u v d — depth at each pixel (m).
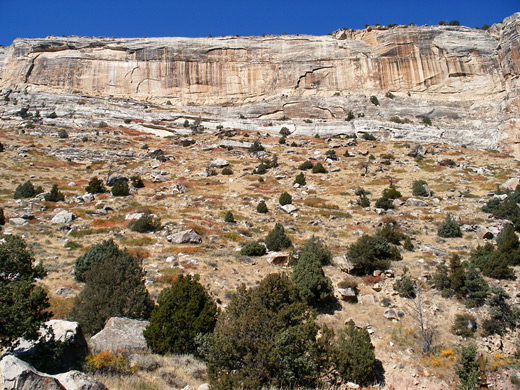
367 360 15.09
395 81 102.50
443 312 19.64
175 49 107.69
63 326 12.06
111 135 75.62
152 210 36.03
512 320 18.50
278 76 106.88
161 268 21.67
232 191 46.72
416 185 44.09
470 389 14.59
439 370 16.34
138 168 57.47
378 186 47.97
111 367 11.38
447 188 45.41
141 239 26.80
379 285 21.62
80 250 24.30
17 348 10.81
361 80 104.06
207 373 12.01
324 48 108.62
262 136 80.38
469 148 74.25
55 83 101.38
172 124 86.69
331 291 19.81
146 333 13.73
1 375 8.05
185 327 14.04
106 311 14.59
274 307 14.63
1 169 50.53
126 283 15.61
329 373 15.10
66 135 72.88
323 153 66.25
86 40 107.94
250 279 21.36
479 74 98.06
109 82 104.00
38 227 28.91
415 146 68.00
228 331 12.67
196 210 37.03
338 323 18.61
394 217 34.59
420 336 18.05
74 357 11.48
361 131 83.38
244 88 106.88
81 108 87.19
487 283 20.48
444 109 93.69
